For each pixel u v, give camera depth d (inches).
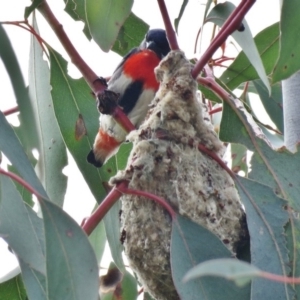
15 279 280.7
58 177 283.9
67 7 294.5
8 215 207.9
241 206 243.8
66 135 287.0
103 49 222.7
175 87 236.7
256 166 238.2
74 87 287.9
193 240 211.9
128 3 222.8
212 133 242.8
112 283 295.6
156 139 237.0
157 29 319.3
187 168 236.2
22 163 198.2
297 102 264.7
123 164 302.0
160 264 234.5
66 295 182.7
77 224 186.7
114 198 214.1
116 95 257.4
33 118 190.4
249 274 128.3
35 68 286.8
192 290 202.1
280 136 312.5
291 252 221.6
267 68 304.5
